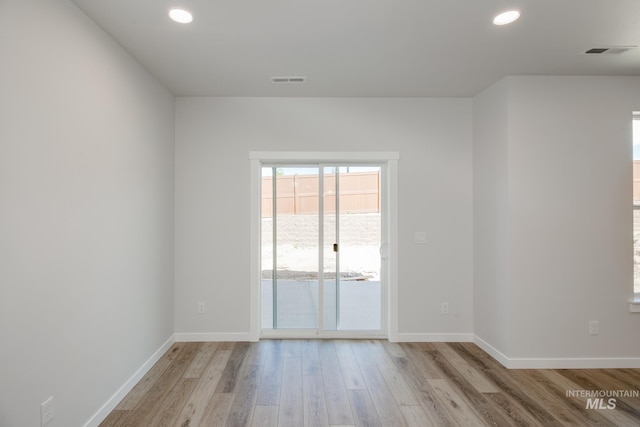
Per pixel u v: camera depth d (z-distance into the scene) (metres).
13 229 1.58
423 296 3.79
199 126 3.72
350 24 2.27
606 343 3.15
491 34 2.41
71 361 2.00
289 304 3.93
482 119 3.59
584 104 3.16
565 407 2.50
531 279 3.14
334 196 3.93
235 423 2.29
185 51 2.65
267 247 3.93
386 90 3.55
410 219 3.79
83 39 2.11
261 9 2.09
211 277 3.73
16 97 1.60
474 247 3.76
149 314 3.06
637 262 3.26
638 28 2.33
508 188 3.14
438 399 2.60
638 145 3.27
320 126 3.76
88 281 2.16
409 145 3.80
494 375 3.00
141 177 2.90
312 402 2.54
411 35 2.42
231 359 3.28
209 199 3.72
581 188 3.15
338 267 3.93
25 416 1.66
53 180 1.85
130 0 1.98
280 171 3.92
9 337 1.56
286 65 2.92
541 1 2.01
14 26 1.58
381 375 2.98
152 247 3.13
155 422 2.30
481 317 3.61
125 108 2.63
